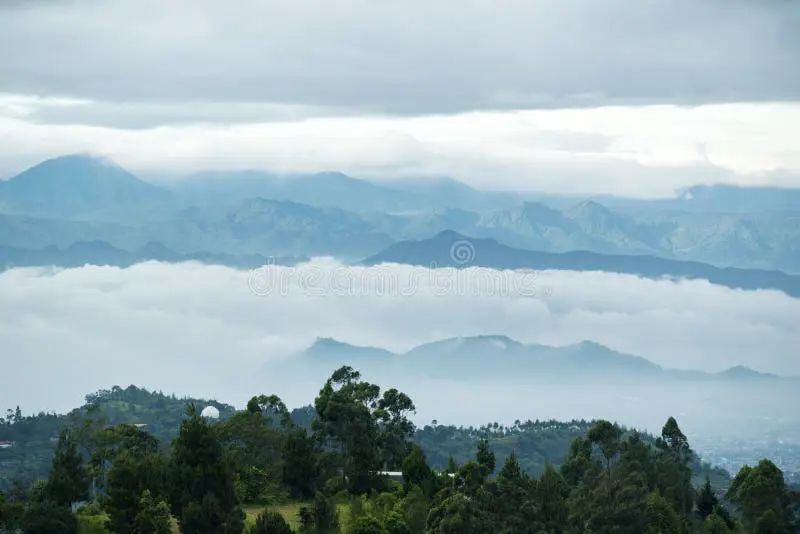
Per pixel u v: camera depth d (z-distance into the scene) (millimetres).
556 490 173875
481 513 159375
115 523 163875
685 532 182125
